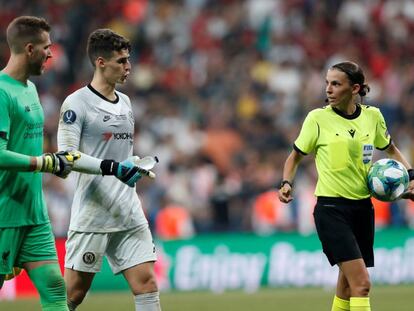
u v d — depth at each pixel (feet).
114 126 90.38
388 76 274.36
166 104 257.55
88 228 90.12
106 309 141.90
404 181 92.32
